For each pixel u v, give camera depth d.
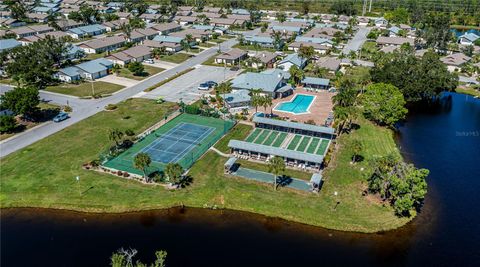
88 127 106.12
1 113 107.00
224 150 96.75
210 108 120.06
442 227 72.88
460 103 141.12
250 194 79.25
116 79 148.50
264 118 110.19
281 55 188.12
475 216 76.50
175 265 60.81
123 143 97.94
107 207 74.56
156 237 67.44
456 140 110.25
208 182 82.94
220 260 62.34
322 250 65.75
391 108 110.81
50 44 154.25
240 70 164.75
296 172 87.75
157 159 91.06
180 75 155.62
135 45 193.38
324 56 192.00
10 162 87.06
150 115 115.69
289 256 64.00
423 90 131.25
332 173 87.25
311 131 104.69
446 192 84.69
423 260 64.88
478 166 96.00
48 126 106.06
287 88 138.62
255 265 61.53
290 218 73.19
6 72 144.62
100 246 64.81
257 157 93.12
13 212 73.06
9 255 62.22
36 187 79.06
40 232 68.00
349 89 121.88
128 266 54.88
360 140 104.31
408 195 72.12
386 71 137.88
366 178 79.81
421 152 102.56
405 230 71.56
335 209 75.31
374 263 63.41
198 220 72.38
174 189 80.12
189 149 96.50
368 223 72.12
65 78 142.62
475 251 67.25
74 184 80.44
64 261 61.22
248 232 69.56
